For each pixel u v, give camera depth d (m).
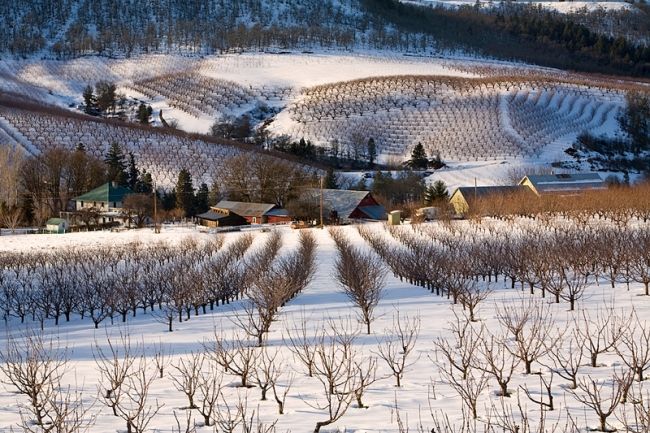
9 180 72.88
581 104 134.50
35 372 13.16
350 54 199.88
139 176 90.50
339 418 11.72
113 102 150.38
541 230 45.09
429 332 19.45
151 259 41.09
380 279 32.06
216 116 145.75
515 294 26.66
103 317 26.50
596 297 24.14
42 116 112.81
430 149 113.06
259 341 18.77
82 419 12.34
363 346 17.88
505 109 128.88
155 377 15.65
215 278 30.52
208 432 11.38
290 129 129.75
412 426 11.13
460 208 66.19
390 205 77.56
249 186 82.19
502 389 12.70
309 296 29.66
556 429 10.61
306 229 62.56
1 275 35.59
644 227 43.31
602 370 14.05
